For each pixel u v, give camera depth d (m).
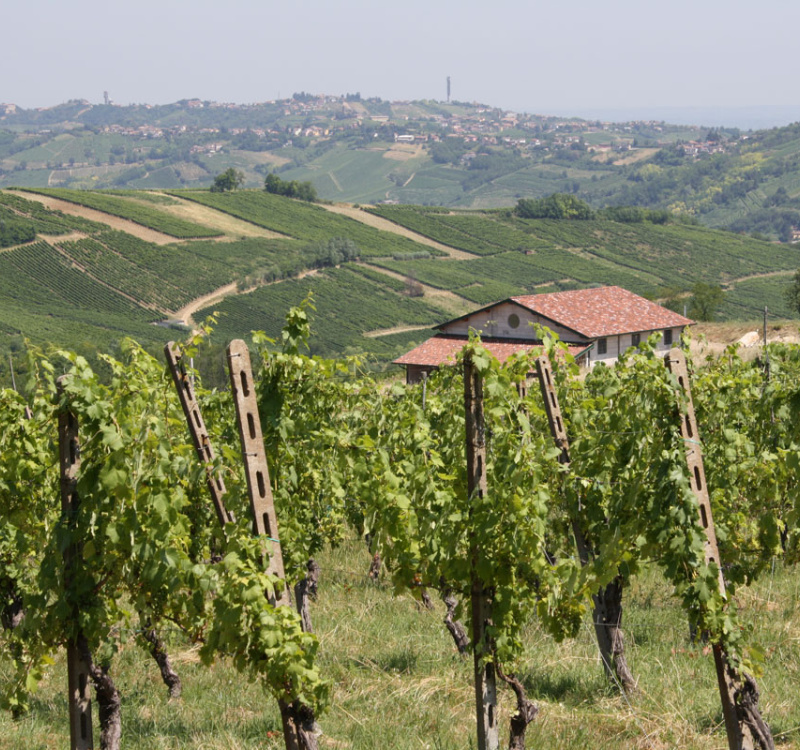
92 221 177.62
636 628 13.91
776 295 166.88
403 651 13.02
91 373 7.00
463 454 9.69
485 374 7.71
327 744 9.14
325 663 12.35
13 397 9.86
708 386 12.94
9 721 10.31
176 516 7.28
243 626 6.74
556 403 11.37
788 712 9.91
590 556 11.03
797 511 10.77
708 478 12.23
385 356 122.44
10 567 10.64
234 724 10.05
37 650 7.57
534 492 8.03
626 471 9.52
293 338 9.25
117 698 8.76
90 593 7.27
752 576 12.07
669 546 7.59
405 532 8.80
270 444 9.25
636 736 9.24
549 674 11.65
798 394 11.38
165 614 8.12
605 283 176.00
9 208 173.38
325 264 169.50
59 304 144.88
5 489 9.73
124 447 6.98
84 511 7.03
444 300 159.12
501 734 9.41
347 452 10.55
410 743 9.13
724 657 7.70
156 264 162.88
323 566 19.89
